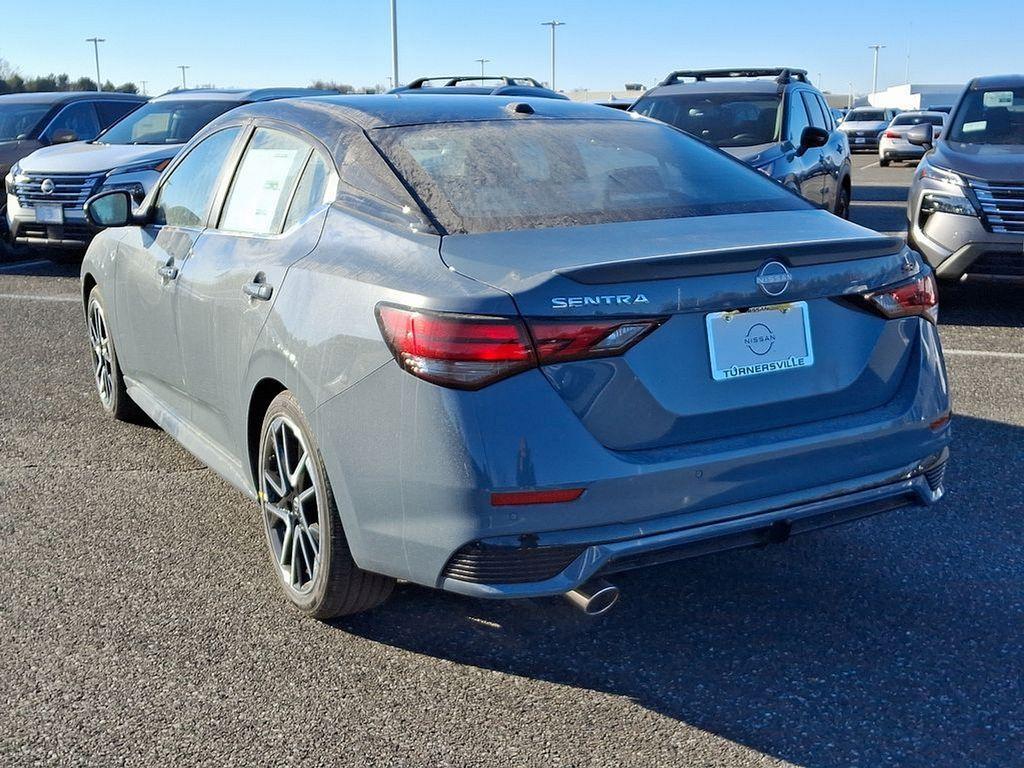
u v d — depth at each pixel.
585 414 2.69
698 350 2.79
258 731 2.81
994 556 3.80
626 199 3.29
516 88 12.12
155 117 11.39
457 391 2.66
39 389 6.28
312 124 3.74
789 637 3.26
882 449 3.04
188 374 4.13
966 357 6.66
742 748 2.71
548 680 3.05
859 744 2.72
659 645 3.23
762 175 3.74
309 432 3.13
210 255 3.89
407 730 2.81
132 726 2.84
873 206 16.86
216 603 3.54
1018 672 3.04
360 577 3.16
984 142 8.16
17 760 2.70
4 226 11.41
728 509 2.84
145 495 4.55
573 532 2.69
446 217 3.09
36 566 3.85
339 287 3.04
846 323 3.02
